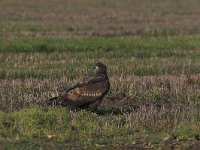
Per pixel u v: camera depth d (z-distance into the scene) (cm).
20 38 2781
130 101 1566
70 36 2983
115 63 2128
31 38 2772
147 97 1590
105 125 1263
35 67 2017
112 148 1157
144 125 1288
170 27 3525
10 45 2398
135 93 1606
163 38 2959
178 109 1418
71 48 2458
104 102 1545
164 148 1166
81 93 1374
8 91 1581
